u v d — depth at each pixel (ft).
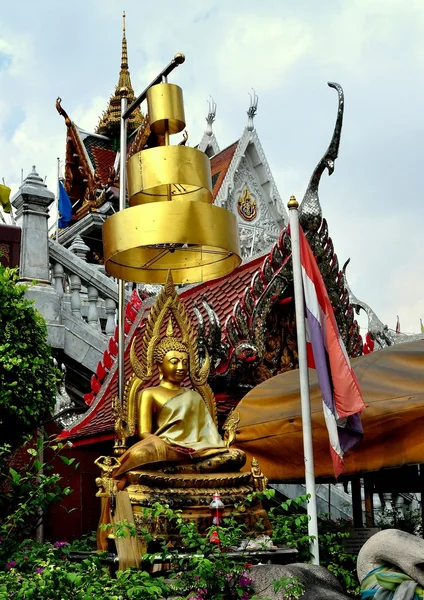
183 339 31.22
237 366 38.65
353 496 38.40
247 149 133.90
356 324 42.93
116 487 26.43
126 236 29.66
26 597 19.54
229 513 26.02
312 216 40.32
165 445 27.43
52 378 32.76
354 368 31.35
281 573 22.61
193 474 27.68
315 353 29.40
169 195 32.19
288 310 42.04
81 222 95.45
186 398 29.71
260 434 33.09
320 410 31.17
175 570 23.38
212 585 21.36
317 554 27.37
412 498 52.49
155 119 32.22
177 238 29.22
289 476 32.45
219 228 30.04
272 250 39.96
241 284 43.78
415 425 28.09
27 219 45.68
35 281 34.17
